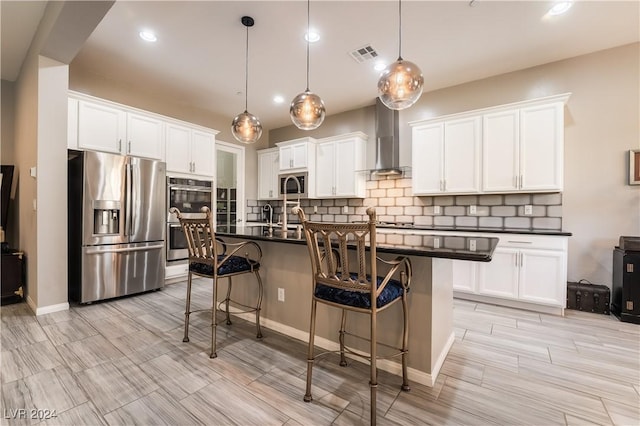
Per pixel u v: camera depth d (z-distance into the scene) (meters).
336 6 2.48
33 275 2.89
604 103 3.16
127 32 2.85
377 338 1.94
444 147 3.79
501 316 2.92
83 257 3.04
